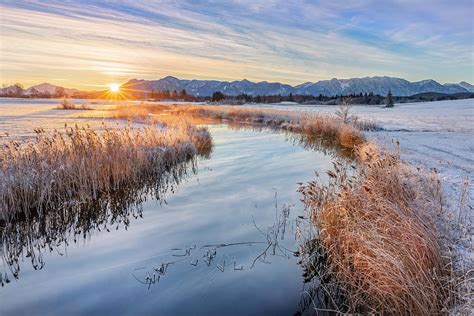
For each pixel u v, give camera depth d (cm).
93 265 523
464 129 2214
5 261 544
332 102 8538
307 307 419
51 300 432
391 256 383
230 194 885
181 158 1290
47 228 685
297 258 539
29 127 2097
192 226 672
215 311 410
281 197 853
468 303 318
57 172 806
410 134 1953
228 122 3216
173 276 487
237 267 511
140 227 674
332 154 1474
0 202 677
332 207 570
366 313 385
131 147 1077
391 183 650
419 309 337
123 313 407
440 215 557
